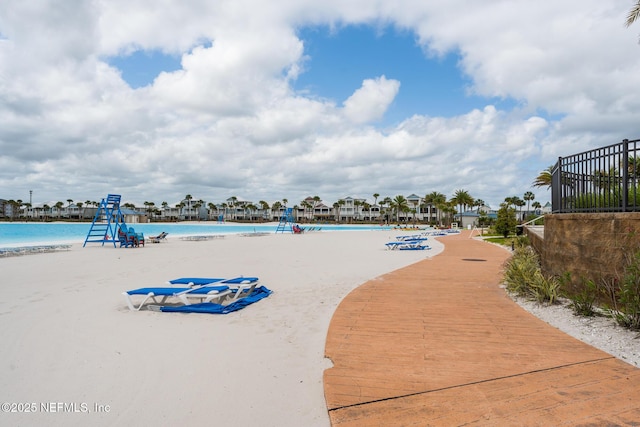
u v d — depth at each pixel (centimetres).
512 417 305
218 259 1602
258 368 429
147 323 611
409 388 362
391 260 1507
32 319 636
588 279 631
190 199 14338
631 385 356
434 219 12350
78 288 924
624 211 594
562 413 309
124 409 345
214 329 577
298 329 570
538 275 733
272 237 3756
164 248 2261
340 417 314
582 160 712
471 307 675
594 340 487
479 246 2222
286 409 340
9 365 445
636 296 514
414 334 525
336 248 2248
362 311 655
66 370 429
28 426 321
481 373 392
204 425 317
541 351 451
